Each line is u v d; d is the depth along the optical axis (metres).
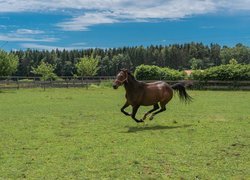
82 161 8.54
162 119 16.27
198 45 152.38
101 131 13.00
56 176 7.39
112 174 7.51
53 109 20.48
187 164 8.26
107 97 29.39
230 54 151.88
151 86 14.14
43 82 43.44
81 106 22.12
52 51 132.12
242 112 18.92
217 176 7.35
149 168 7.94
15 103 23.95
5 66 49.28
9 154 9.32
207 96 30.77
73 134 12.38
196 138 11.40
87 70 82.31
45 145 10.45
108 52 138.50
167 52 140.50
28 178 7.26
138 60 136.50
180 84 15.15
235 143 10.55
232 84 41.53
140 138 11.48
